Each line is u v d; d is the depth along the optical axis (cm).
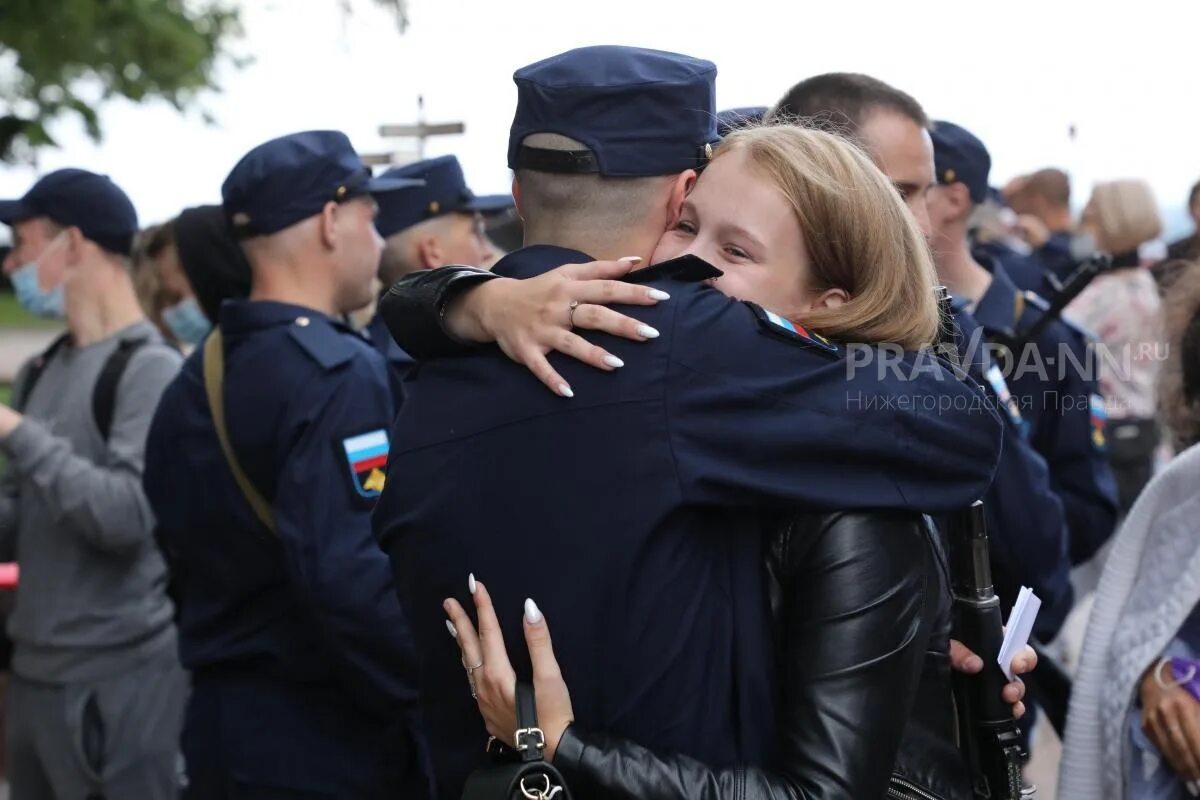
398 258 385
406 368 341
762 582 145
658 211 160
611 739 140
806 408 139
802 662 140
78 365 323
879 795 137
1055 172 697
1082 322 509
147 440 272
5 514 343
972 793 165
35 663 326
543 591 142
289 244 267
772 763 142
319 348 251
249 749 254
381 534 160
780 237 151
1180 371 230
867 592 139
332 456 245
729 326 142
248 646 255
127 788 325
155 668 327
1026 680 237
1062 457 306
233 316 259
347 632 241
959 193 308
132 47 745
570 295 143
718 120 187
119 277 327
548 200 160
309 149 270
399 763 255
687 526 141
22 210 328
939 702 154
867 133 240
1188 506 213
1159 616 210
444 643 154
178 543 264
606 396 141
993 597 167
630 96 157
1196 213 636
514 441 145
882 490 140
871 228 151
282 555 252
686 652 141
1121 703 212
